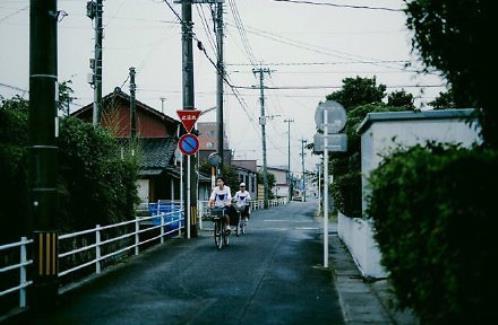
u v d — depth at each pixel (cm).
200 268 1053
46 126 726
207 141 7238
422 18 507
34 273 720
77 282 909
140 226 1748
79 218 1078
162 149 3114
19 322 654
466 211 375
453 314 397
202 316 673
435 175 399
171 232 1622
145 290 842
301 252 1291
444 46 504
